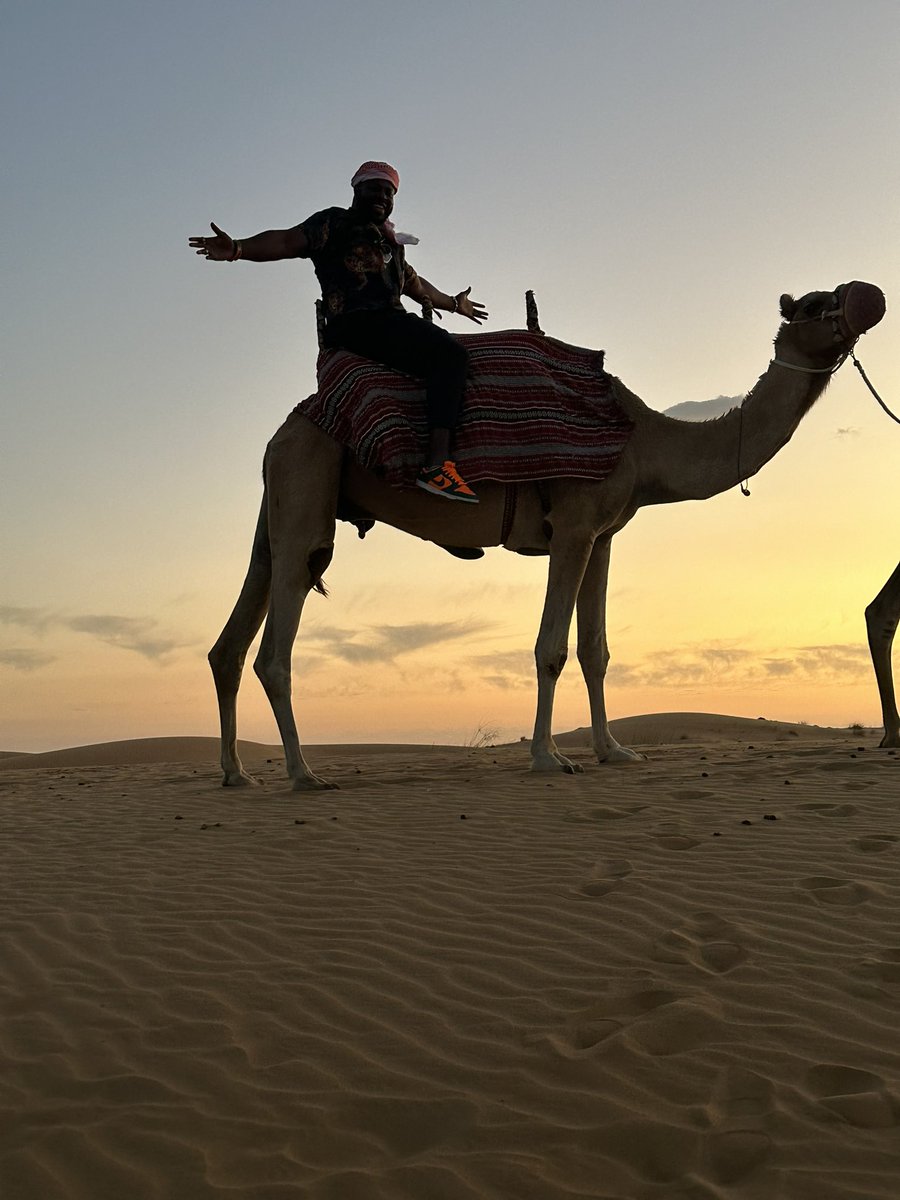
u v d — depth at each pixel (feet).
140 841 29.68
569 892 21.93
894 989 16.48
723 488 38.34
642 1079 14.06
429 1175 12.17
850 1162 12.00
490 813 30.48
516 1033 15.62
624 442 37.76
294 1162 12.57
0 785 53.21
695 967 17.60
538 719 38.52
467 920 20.56
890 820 26.96
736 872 22.72
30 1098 14.20
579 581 37.91
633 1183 11.96
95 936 20.68
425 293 39.70
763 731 86.02
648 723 90.84
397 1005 16.78
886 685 40.88
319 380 37.47
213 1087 14.37
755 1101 13.38
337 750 91.56
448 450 35.76
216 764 60.29
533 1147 12.69
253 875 24.73
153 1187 12.12
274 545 38.37
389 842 27.45
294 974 18.20
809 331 37.17
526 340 37.88
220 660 41.22
